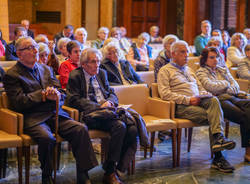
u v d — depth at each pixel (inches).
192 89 173.2
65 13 414.6
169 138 201.5
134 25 462.0
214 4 461.4
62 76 173.9
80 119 146.3
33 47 139.4
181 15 459.8
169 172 156.7
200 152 182.4
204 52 186.2
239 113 168.9
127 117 144.6
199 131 217.6
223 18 467.5
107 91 157.2
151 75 205.3
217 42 271.0
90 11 410.9
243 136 169.5
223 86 181.6
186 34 457.1
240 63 225.1
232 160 172.9
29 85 139.9
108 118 142.2
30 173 151.0
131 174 153.6
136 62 260.4
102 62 185.5
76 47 174.6
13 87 137.3
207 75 185.2
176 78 173.0
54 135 138.6
